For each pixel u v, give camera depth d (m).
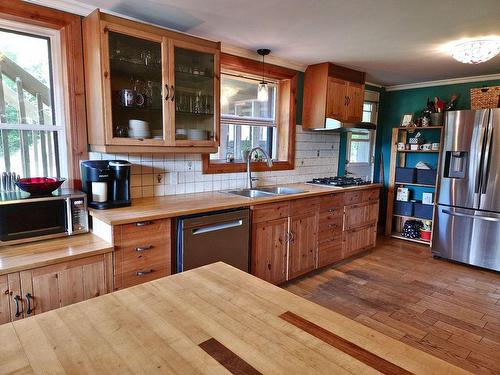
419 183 4.53
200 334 0.91
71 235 2.15
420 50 3.18
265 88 3.15
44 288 1.77
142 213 2.18
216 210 2.49
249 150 3.43
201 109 2.78
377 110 5.07
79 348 0.84
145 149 2.39
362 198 3.95
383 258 4.02
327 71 3.67
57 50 2.28
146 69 2.46
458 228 3.84
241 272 1.35
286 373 0.77
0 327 0.93
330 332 0.94
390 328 2.48
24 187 1.96
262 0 2.14
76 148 2.36
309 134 4.09
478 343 2.30
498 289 3.18
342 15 2.37
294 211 3.13
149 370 0.77
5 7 2.01
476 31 2.64
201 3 2.20
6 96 2.16
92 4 2.24
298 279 3.37
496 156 3.54
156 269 2.21
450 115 3.87
